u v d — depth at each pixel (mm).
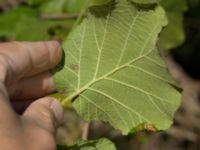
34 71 287
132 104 281
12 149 231
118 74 283
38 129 249
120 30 283
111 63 284
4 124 237
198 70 778
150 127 278
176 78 607
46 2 453
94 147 280
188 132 609
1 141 232
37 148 240
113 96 282
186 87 607
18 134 238
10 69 276
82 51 285
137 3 278
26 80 290
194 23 725
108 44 283
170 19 440
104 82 284
